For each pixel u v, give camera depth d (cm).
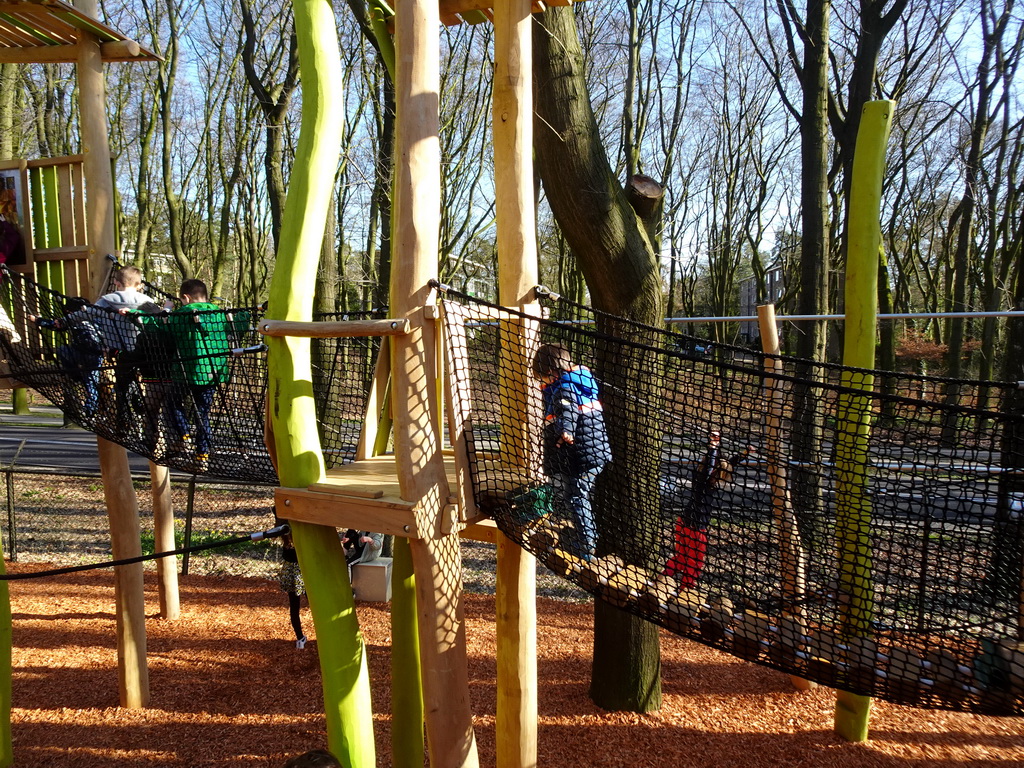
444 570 260
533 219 305
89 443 1398
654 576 270
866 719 420
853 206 364
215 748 434
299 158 284
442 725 261
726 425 267
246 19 1293
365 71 1585
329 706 277
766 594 265
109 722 466
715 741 423
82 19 424
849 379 366
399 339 248
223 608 673
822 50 950
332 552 281
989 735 429
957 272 1755
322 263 1166
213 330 367
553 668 524
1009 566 237
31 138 2200
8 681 408
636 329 403
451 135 1534
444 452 361
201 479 790
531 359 288
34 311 412
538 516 271
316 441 287
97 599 694
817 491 270
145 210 2106
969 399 839
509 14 296
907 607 249
